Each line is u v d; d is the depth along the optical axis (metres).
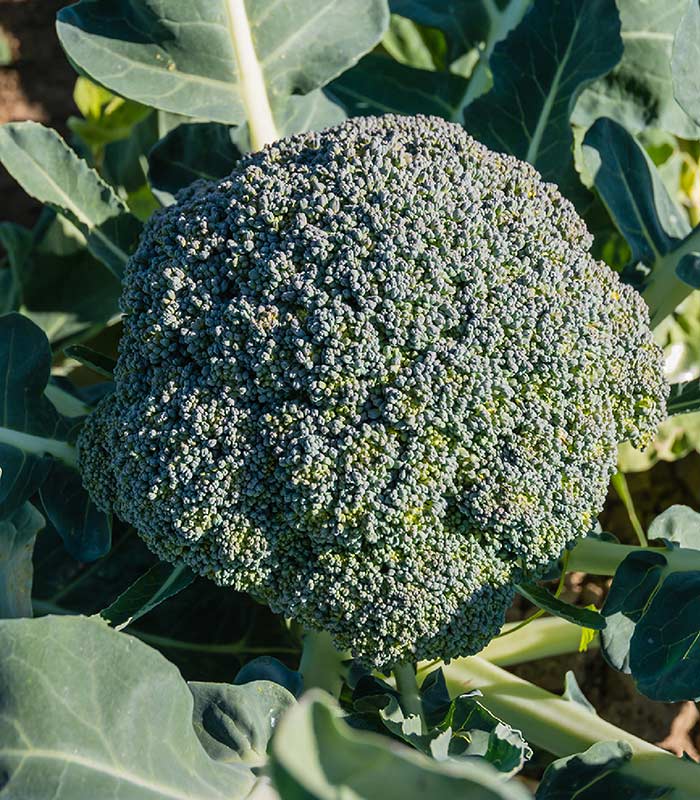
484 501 0.44
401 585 0.44
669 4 0.56
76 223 0.51
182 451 0.44
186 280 0.44
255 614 0.53
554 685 0.58
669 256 0.53
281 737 0.35
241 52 0.51
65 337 0.59
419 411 0.44
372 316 0.43
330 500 0.44
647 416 0.47
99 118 0.65
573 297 0.45
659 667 0.46
